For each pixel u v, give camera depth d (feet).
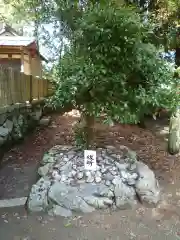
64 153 13.12
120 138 19.42
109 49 10.05
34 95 24.97
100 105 11.00
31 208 10.18
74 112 31.27
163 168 14.58
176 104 11.03
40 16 30.55
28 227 9.34
